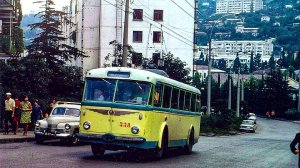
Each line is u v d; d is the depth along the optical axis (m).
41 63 33.59
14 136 24.31
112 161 16.31
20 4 55.09
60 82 40.88
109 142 16.33
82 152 19.39
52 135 22.66
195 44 91.56
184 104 20.95
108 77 16.84
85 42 91.19
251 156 22.00
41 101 31.84
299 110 111.44
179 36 90.44
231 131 57.12
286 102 122.44
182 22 90.69
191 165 16.33
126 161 16.59
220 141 34.31
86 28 91.19
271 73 127.38
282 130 71.12
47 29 45.50
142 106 16.41
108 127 16.45
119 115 16.42
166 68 57.41
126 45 28.16
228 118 57.59
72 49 47.03
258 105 132.38
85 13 91.31
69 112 23.53
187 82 58.19
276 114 123.06
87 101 16.77
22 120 25.44
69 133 22.73
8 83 32.16
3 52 41.34
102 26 89.00
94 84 16.92
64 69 41.91
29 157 16.12
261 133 62.41
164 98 17.91
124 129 16.36
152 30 89.19
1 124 28.64
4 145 20.91
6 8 44.78
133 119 16.38
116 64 48.88
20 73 32.38
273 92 123.75
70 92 41.78
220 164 17.25
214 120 53.56
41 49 44.72
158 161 17.23
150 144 16.66
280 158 21.88
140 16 88.88
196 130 23.66
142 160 17.25
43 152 18.42
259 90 132.12
